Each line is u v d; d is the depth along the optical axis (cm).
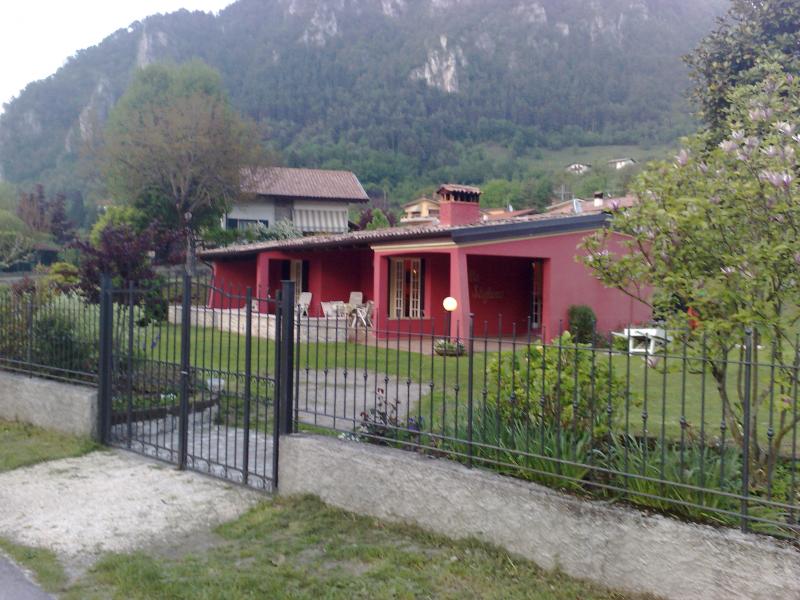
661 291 545
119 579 462
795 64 1306
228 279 2784
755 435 491
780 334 466
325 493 574
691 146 563
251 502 602
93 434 799
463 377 1062
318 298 2328
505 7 17038
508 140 12081
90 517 575
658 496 434
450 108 13100
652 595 409
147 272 1608
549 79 14325
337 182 4944
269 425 874
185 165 3688
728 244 501
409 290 2073
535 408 529
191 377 770
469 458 508
